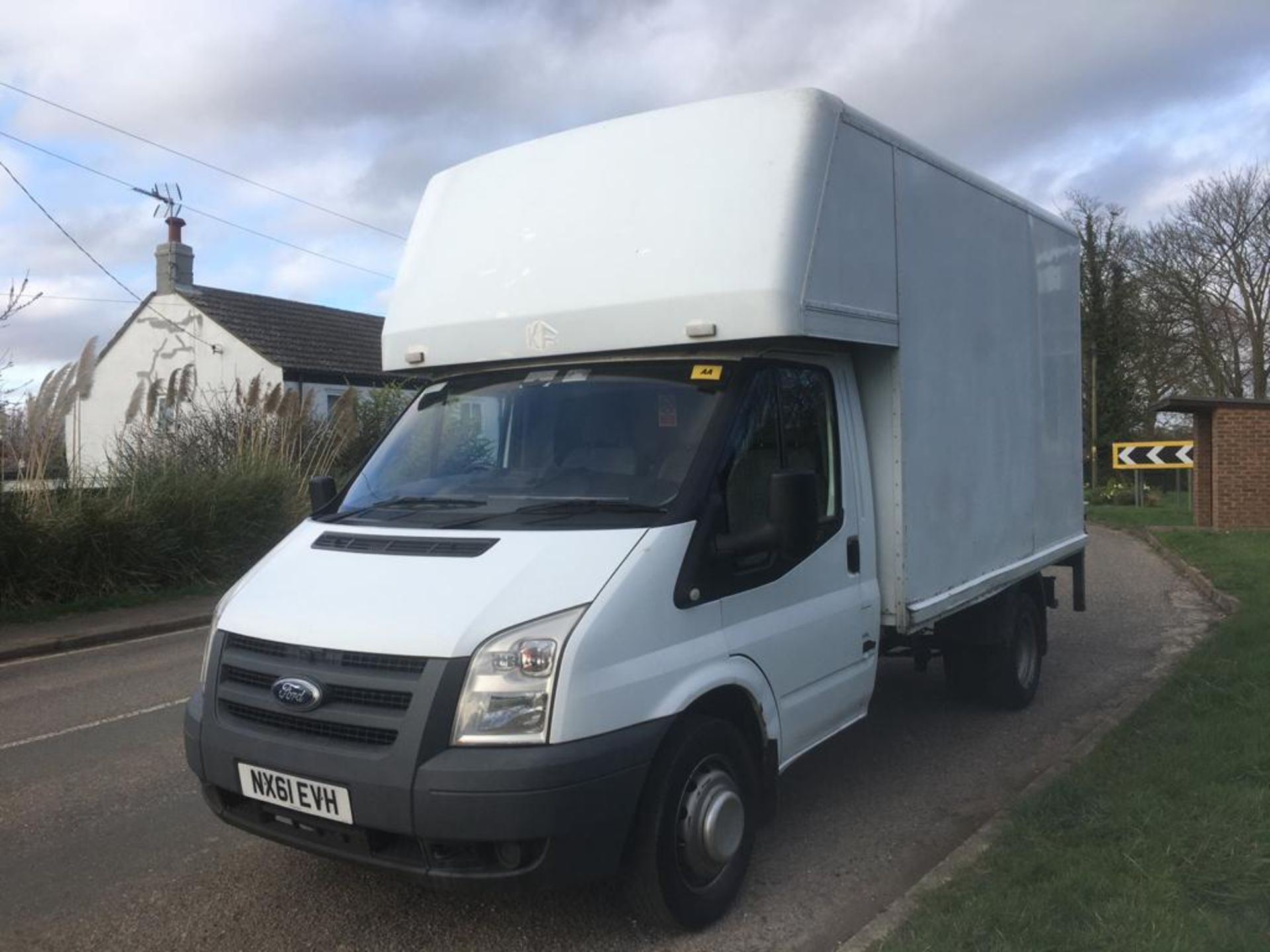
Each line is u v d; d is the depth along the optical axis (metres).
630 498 4.08
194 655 10.13
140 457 14.48
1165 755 5.26
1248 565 12.92
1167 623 10.35
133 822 5.36
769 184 4.34
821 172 4.42
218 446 15.59
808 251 4.28
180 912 4.27
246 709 3.83
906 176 5.18
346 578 3.91
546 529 3.91
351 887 4.45
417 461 4.75
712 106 4.68
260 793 3.72
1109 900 3.72
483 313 4.86
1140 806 4.57
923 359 5.34
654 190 4.61
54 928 4.17
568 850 3.41
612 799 3.47
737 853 4.10
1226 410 18.52
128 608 12.50
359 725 3.50
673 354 4.47
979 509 6.04
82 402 13.45
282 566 4.18
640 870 3.72
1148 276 38.56
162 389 15.14
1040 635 7.41
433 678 3.41
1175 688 6.70
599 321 4.50
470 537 3.94
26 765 6.46
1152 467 26.62
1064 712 7.16
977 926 3.59
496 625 3.47
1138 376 40.03
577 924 4.07
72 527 12.50
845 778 5.88
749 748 4.22
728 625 4.07
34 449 12.74
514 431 4.58
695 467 4.08
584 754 3.41
